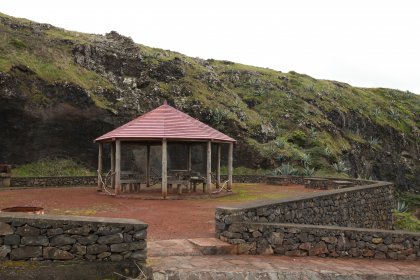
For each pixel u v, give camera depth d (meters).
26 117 23.89
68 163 25.02
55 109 25.25
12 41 27.41
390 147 52.56
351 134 47.94
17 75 24.61
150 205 13.84
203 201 15.31
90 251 5.98
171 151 29.69
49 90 25.61
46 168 23.98
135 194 16.92
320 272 6.63
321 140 38.59
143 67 34.44
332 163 35.03
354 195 14.17
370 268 7.23
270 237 7.77
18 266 5.64
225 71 48.59
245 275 6.18
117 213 11.87
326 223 12.00
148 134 16.55
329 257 8.00
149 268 6.09
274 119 40.12
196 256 7.09
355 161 42.88
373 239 8.27
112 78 31.44
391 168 48.47
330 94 52.94
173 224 10.09
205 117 32.75
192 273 5.99
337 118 47.44
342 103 52.09
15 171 22.81
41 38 30.64
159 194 17.05
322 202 11.82
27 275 5.64
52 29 36.09
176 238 8.37
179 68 36.59
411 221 20.02
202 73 38.97
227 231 7.77
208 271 6.09
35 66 26.28
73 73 28.39
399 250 8.27
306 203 10.83
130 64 33.94
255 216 8.54
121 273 6.07
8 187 20.05
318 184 21.34
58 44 31.28
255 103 42.56
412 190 49.69
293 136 37.47
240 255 7.48
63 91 26.08
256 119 37.31
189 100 33.19
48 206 13.25
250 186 23.12
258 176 27.23
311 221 11.06
